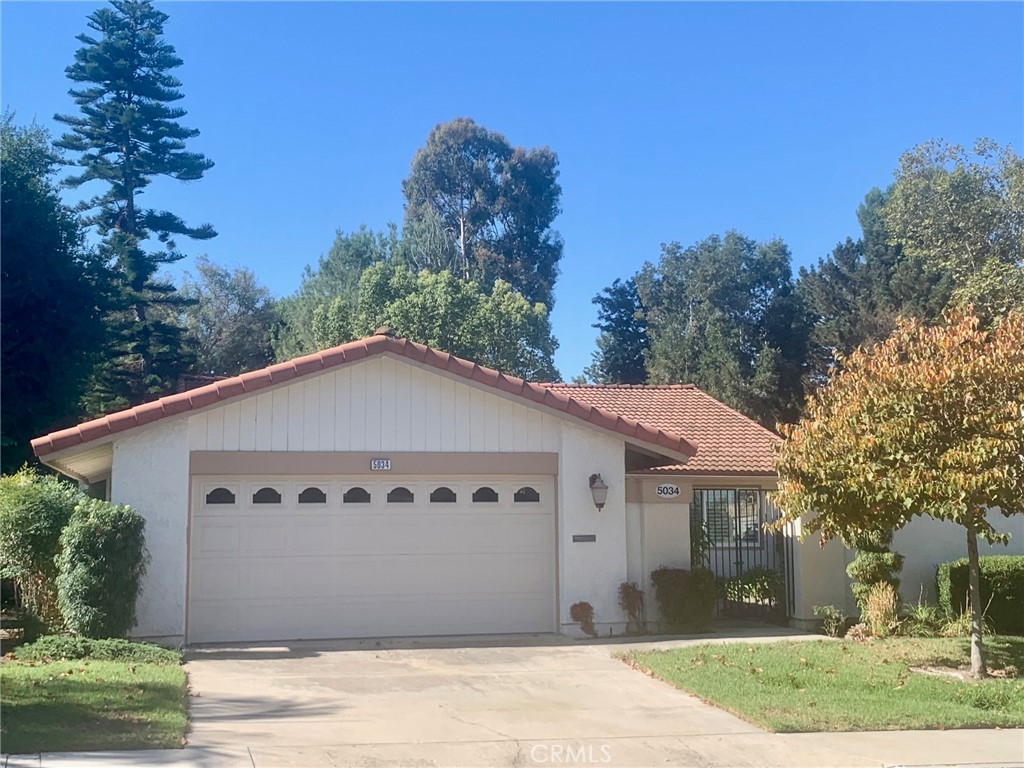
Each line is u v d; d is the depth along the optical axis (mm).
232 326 53875
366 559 14219
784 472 12227
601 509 14773
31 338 24422
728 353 43156
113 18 37875
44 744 7594
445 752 7957
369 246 50594
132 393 35844
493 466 14453
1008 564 15047
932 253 33969
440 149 64188
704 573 14930
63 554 12242
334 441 13953
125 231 37625
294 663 11977
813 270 45250
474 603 14531
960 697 10359
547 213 65062
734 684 10656
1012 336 11289
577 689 10578
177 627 13047
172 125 37875
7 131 26031
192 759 7430
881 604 14727
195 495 13672
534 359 43625
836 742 8531
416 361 14102
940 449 11062
